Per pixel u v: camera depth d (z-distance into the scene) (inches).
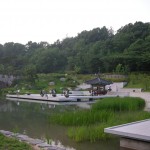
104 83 1496.1
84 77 2158.0
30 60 3048.7
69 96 1258.0
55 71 2901.1
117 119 555.8
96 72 2554.1
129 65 2297.0
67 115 609.9
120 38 2962.6
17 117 727.7
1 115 769.6
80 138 449.7
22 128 568.1
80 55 2837.1
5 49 3693.4
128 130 398.6
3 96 1563.7
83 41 3464.6
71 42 3769.7
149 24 3159.5
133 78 1998.0
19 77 2079.2
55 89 1734.7
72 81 2060.8
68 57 2994.6
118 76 2097.7
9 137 393.4
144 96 1266.0
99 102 821.2
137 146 379.6
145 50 2420.0
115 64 2399.1
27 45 4052.7
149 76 2033.7
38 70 2847.0
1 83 2074.3
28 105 1067.9
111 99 871.7
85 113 604.4
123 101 820.6
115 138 464.4
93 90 1508.4
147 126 424.2
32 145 366.9
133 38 2913.4
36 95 1398.9
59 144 434.6
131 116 597.3
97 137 454.9
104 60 2463.1
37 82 2049.7
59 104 1094.4
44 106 1020.5
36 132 524.1
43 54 2999.5
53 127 572.1
